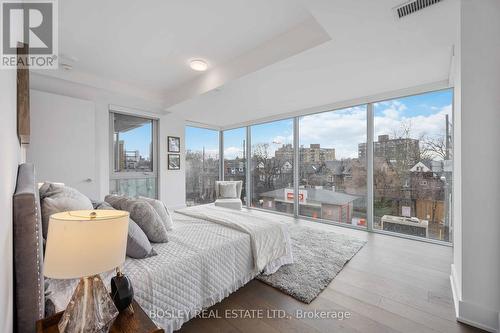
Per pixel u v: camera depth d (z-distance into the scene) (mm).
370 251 2865
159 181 4648
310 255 2693
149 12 1980
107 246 841
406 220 3443
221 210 2895
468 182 1602
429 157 3258
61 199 1372
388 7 1648
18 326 900
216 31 2266
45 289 1154
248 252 2014
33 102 2955
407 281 2150
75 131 3287
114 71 3162
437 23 1812
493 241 1529
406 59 2416
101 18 2053
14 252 890
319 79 2920
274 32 2301
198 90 3408
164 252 1604
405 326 1583
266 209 5410
